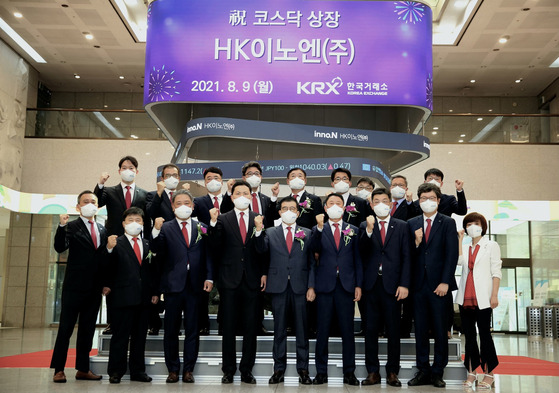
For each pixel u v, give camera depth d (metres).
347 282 5.28
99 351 5.80
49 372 6.11
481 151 16.25
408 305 5.98
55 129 16.80
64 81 19.02
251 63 9.31
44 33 15.45
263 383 5.21
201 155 10.71
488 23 14.42
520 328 16.92
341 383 5.25
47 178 16.59
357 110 10.55
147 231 5.97
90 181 16.55
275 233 5.45
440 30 15.55
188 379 5.23
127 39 15.75
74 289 5.39
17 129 16.33
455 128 16.38
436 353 5.21
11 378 5.57
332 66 9.29
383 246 5.32
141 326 5.38
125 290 5.30
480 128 16.36
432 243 5.30
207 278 5.34
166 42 9.41
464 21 14.51
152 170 16.52
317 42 9.34
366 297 5.32
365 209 6.39
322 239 5.39
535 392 5.03
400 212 6.28
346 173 6.13
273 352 5.31
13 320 17.19
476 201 16.11
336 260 5.33
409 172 16.22
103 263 5.30
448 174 16.19
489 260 5.31
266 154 10.76
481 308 5.21
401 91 9.24
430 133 16.36
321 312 5.32
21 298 17.31
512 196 16.11
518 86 18.67
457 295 5.42
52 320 17.39
